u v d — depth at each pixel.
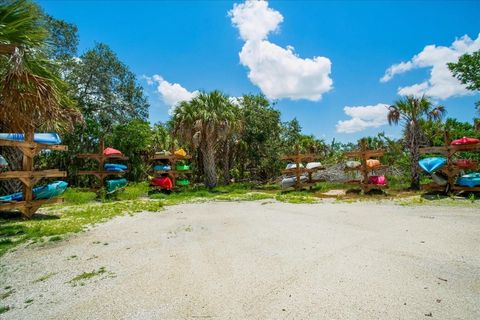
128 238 5.37
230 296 2.87
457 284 2.95
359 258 3.81
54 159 18.84
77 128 18.94
